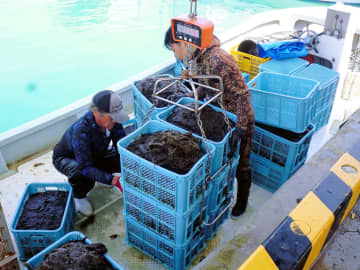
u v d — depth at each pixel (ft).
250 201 11.03
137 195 7.93
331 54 15.16
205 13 38.75
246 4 42.45
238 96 8.41
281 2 43.37
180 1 42.16
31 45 30.04
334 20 14.62
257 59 15.07
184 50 8.69
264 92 10.30
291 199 5.02
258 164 11.40
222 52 8.52
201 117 8.80
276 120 10.59
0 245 6.79
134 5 40.11
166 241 8.14
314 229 4.05
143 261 9.04
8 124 21.74
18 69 26.63
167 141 7.44
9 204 10.63
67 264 6.32
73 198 9.99
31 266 6.78
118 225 10.09
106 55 28.99
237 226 10.08
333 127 14.33
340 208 4.43
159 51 30.12
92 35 32.27
